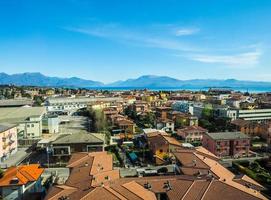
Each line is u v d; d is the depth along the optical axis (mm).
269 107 176375
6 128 92312
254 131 125062
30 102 192125
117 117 141250
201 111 163000
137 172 71250
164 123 134625
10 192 53438
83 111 195875
